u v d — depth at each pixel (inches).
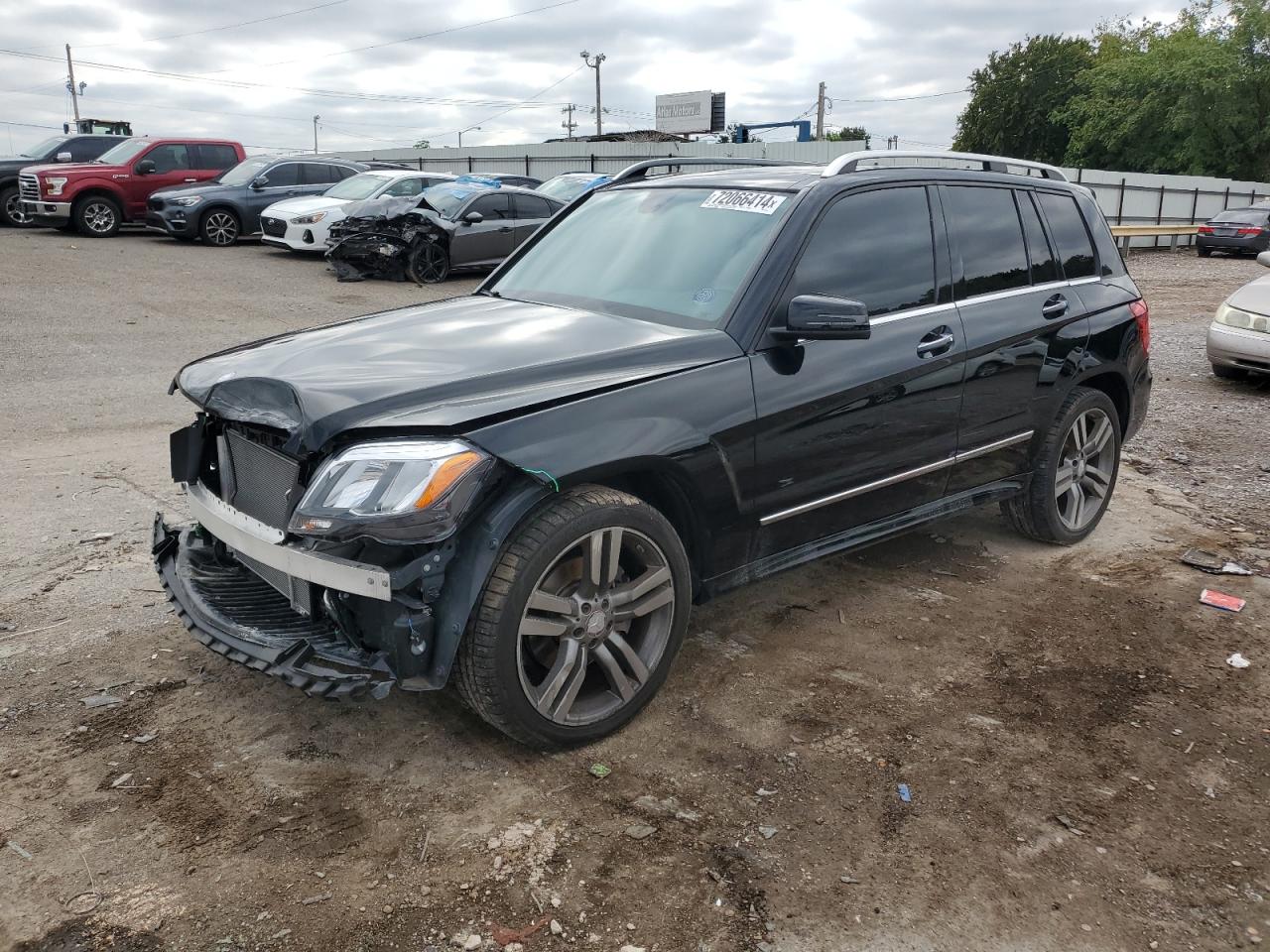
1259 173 1625.2
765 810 109.2
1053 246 184.5
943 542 197.6
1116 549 195.3
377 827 104.6
